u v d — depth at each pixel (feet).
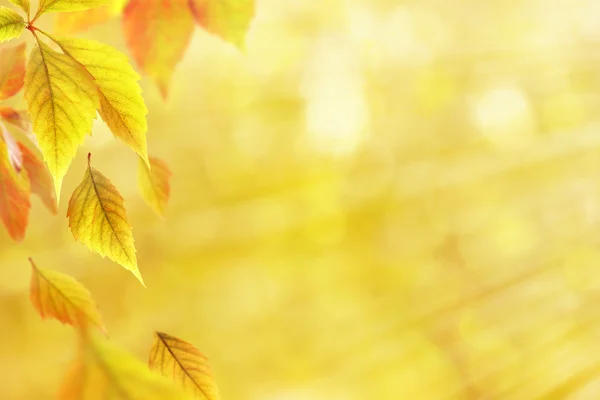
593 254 29.50
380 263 27.76
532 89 35.73
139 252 23.07
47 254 18.57
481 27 34.94
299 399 20.44
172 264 23.93
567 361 21.95
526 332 23.77
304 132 29.50
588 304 25.98
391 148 31.35
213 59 26.37
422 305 25.30
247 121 27.86
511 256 29.25
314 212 28.22
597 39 37.22
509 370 21.83
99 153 17.58
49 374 14.15
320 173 29.17
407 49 32.73
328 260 27.43
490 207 31.32
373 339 23.44
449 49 33.73
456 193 30.83
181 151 25.72
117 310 20.89
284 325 23.57
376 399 20.98
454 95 33.35
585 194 33.42
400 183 30.30
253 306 24.47
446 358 22.94
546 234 30.99
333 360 22.36
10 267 17.60
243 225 26.22
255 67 27.78
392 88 31.91
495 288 26.61
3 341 15.84
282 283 25.94
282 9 28.53
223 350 22.38
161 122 24.82
